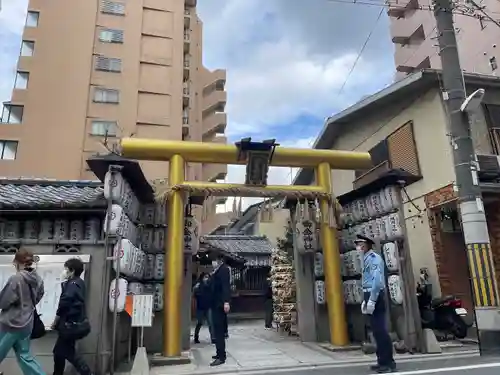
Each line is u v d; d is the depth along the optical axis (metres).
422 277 9.88
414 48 24.55
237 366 6.58
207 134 34.16
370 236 8.38
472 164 7.32
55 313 6.00
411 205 11.18
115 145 7.94
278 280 11.87
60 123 24.02
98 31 26.80
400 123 11.84
